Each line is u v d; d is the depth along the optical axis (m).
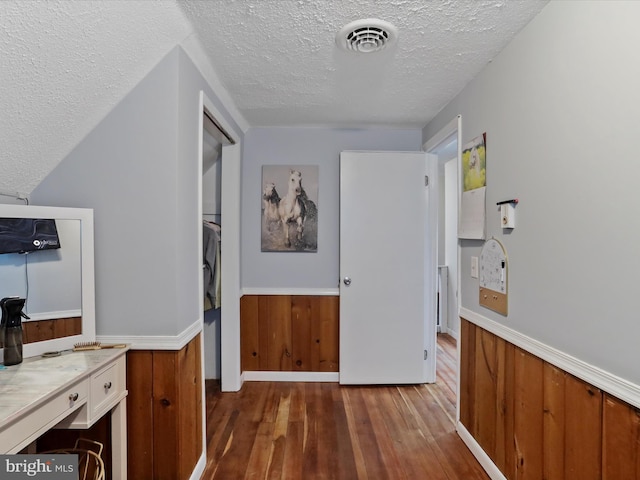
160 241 1.56
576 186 1.24
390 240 2.93
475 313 2.00
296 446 2.08
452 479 1.81
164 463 1.56
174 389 1.56
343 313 2.93
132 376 1.57
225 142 2.70
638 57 1.00
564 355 1.30
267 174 3.00
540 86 1.43
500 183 1.73
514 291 1.62
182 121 1.60
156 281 1.56
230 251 2.80
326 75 1.98
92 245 1.52
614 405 1.10
